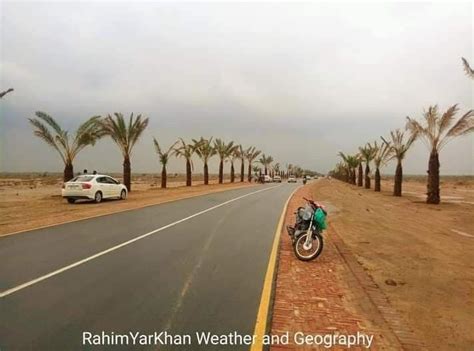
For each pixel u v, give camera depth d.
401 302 6.46
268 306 5.71
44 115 27.88
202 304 5.74
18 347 4.32
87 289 6.36
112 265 7.92
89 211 17.94
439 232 14.21
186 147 50.91
